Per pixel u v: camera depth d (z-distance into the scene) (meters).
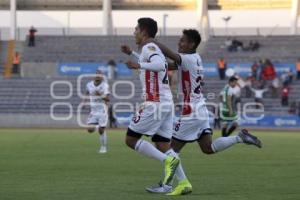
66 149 49.47
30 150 48.12
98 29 133.50
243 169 33.72
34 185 26.77
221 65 106.31
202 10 124.81
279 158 41.09
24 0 132.12
